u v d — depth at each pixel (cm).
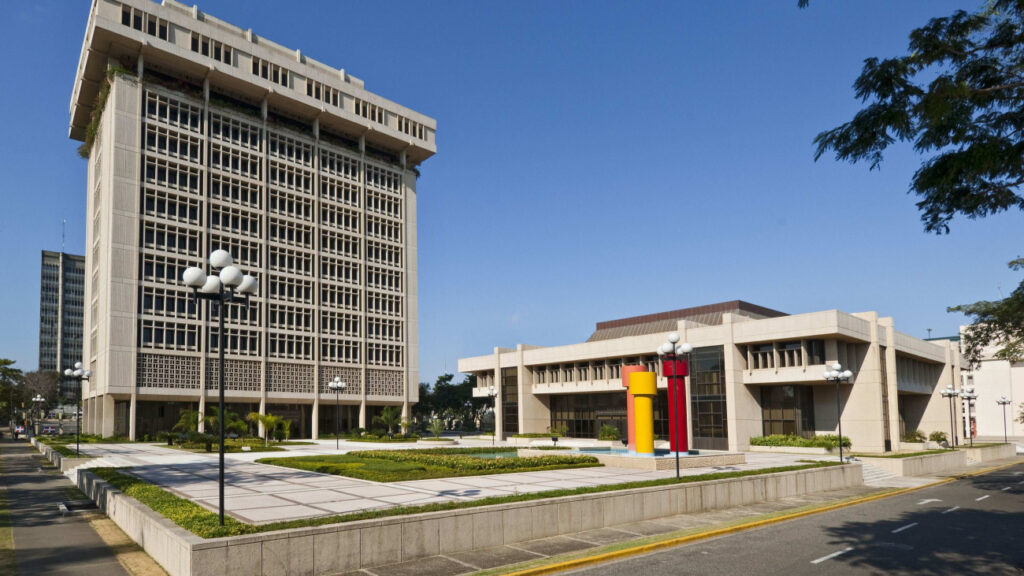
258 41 7125
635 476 2455
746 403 5025
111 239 5728
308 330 7125
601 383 6191
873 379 4828
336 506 1691
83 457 3612
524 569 1292
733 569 1326
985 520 1983
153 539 1372
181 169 6241
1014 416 9988
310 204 7325
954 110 1010
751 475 2325
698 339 5241
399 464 2867
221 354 1367
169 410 6184
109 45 5928
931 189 1134
